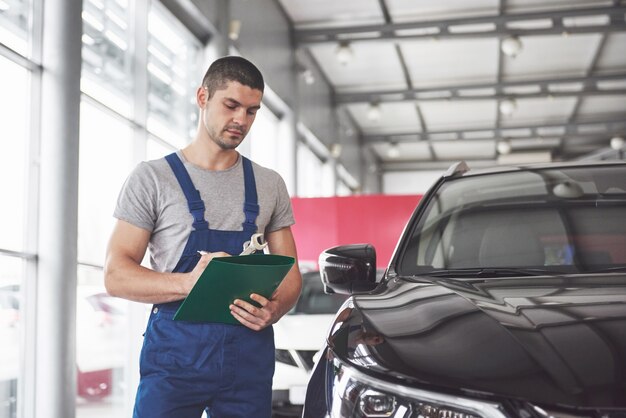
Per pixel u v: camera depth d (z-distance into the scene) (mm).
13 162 5039
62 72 5230
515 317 1299
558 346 1192
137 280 1734
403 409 1209
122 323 6531
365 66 13695
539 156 20359
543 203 1950
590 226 1846
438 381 1190
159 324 1768
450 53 13047
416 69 13883
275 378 3998
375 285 1903
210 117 1811
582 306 1314
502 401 1133
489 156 20922
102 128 6391
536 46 12781
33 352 5070
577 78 13977
